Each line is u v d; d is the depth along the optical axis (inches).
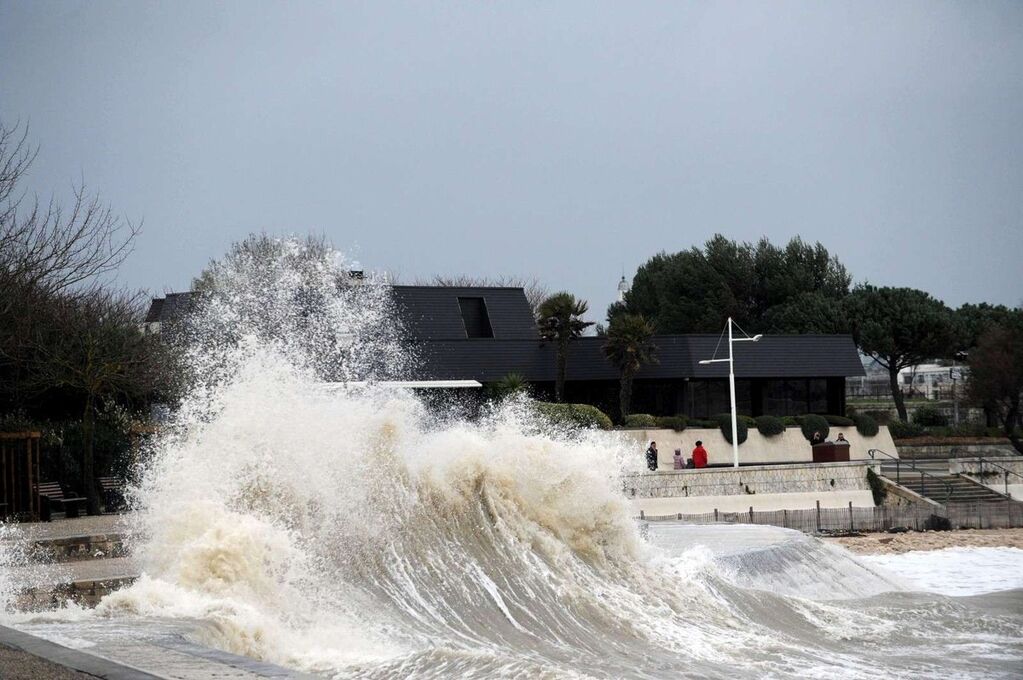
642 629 1133.7
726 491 2918.3
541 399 3489.2
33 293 1825.8
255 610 884.6
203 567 998.4
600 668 981.8
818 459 3267.7
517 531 1262.3
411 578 1127.6
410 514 1211.2
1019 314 4726.9
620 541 1326.3
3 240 1749.5
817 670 1051.9
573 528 1306.6
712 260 5428.2
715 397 3543.3
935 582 1918.1
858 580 1612.9
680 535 1740.9
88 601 1029.8
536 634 1071.6
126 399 2288.4
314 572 1075.9
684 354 3454.7
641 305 5541.3
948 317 4726.9
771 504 2940.5
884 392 6643.7
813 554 1624.0
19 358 1918.1
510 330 3747.5
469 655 832.3
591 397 3548.2
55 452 2046.0
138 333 2210.9
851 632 1250.0
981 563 2196.1
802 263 5482.3
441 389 3309.5
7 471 1745.8
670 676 976.3
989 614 1396.4
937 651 1187.3
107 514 1814.7
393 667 799.7
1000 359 4074.8
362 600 1063.6
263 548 1036.5
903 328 4694.9
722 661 1055.6
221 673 565.9
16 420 2078.0
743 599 1298.0
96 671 561.0
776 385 3619.6
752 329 5290.4
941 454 3907.5
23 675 550.9
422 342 3326.8
